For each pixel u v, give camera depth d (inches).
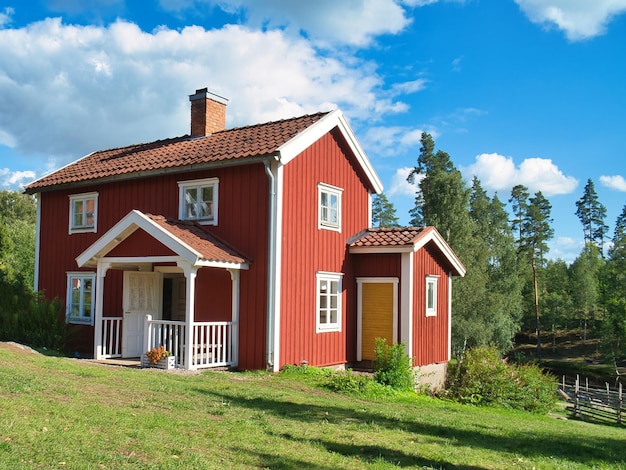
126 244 634.2
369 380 573.9
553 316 2556.6
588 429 555.8
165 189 722.2
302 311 658.8
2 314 725.9
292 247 648.4
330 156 725.3
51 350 701.3
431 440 356.5
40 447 252.2
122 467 240.5
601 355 2352.4
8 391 359.9
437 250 795.4
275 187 629.0
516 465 316.2
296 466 267.7
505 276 1905.8
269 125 753.6
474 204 2064.5
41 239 856.9
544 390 745.0
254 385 510.0
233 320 635.5
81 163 898.1
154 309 706.8
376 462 287.9
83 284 799.1
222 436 305.9
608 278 2748.5
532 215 2642.7
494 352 749.3
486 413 555.5
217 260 592.4
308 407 420.8
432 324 780.0
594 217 3747.5
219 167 664.4
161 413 347.3
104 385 421.4
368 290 750.5
